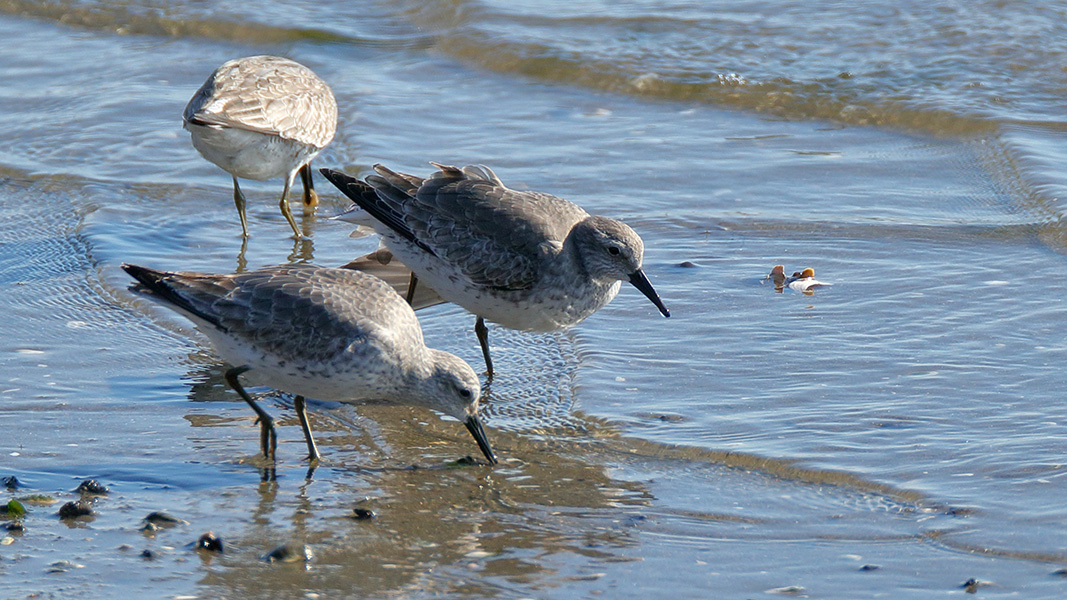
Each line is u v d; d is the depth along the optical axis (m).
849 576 8.52
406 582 8.55
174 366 12.30
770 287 13.95
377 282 10.80
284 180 16.59
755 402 11.30
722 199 16.70
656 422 11.00
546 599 8.31
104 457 10.46
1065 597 8.11
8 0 24.84
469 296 12.30
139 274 10.48
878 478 9.86
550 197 12.60
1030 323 12.69
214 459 10.52
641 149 18.47
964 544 8.85
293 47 23.00
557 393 11.77
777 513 9.45
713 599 8.28
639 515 9.50
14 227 15.91
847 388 11.48
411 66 22.08
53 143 18.66
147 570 8.66
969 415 10.84
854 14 22.83
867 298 13.54
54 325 13.14
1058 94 19.88
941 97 19.77
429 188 12.51
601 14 23.33
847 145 18.69
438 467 10.45
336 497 9.88
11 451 10.48
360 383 10.35
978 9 22.58
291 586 8.48
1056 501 9.34
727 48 21.88
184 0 24.83
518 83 21.28
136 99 20.41
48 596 8.27
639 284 12.11
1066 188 16.28
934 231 15.42
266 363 10.35
